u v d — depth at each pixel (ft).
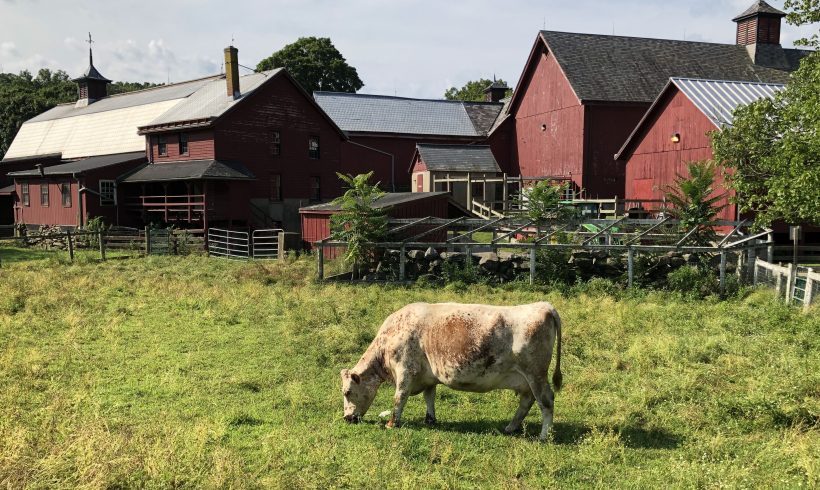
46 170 122.52
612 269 61.21
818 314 42.14
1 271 71.77
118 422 25.20
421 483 20.40
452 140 156.76
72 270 73.87
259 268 73.00
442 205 83.61
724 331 40.60
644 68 131.34
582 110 122.93
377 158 151.84
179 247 96.73
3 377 31.24
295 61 220.84
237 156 113.70
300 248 91.61
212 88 131.64
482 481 20.80
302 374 33.01
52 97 239.71
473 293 56.54
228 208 108.27
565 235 69.05
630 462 22.12
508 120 151.23
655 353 35.09
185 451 21.88
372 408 28.55
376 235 66.28
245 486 19.86
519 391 24.59
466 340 24.00
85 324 43.42
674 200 64.95
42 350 36.86
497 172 134.21
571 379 31.19
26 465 20.39
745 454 21.83
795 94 52.34
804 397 25.53
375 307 50.21
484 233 100.58
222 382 31.40
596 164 124.26
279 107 120.57
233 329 43.29
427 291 58.29
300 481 20.36
